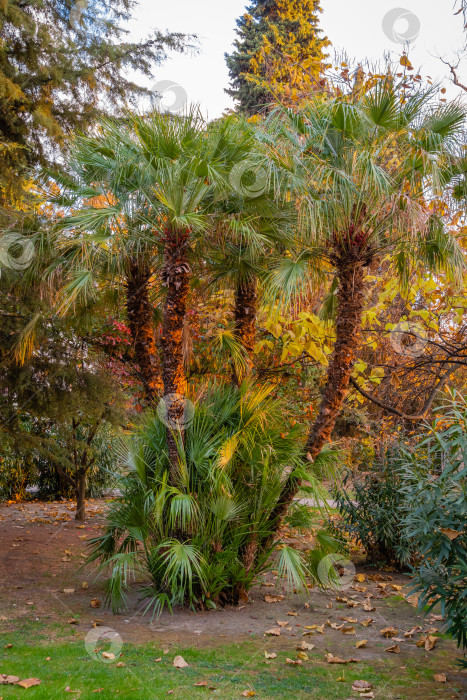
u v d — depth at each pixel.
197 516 5.20
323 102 5.73
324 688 3.64
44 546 7.66
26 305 6.78
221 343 6.00
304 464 5.56
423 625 5.03
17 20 6.87
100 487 12.44
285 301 5.52
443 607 3.74
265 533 5.54
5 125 7.05
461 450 3.76
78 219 5.57
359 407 9.47
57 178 6.61
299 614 5.30
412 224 5.30
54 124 6.98
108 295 7.14
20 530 8.63
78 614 5.09
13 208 6.85
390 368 8.16
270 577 6.64
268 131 5.73
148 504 5.32
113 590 5.10
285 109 5.70
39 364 7.34
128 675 3.71
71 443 8.32
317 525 6.33
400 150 5.51
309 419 8.12
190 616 5.09
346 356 5.61
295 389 8.19
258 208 5.55
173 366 5.38
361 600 5.76
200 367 7.58
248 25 20.03
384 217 5.40
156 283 6.92
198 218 5.09
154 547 5.27
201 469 5.29
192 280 6.82
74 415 7.90
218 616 5.14
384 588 6.24
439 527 3.80
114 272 6.46
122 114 7.71
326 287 7.11
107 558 5.61
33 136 7.31
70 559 7.03
